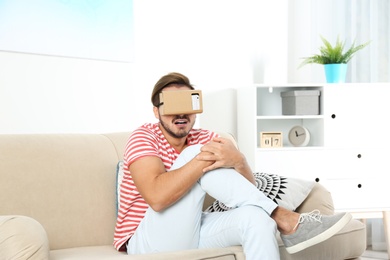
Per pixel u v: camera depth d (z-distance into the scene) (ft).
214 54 11.75
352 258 7.54
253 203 5.98
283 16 12.95
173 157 6.66
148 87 10.44
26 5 8.34
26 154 6.58
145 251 6.15
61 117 8.94
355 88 11.48
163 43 10.74
